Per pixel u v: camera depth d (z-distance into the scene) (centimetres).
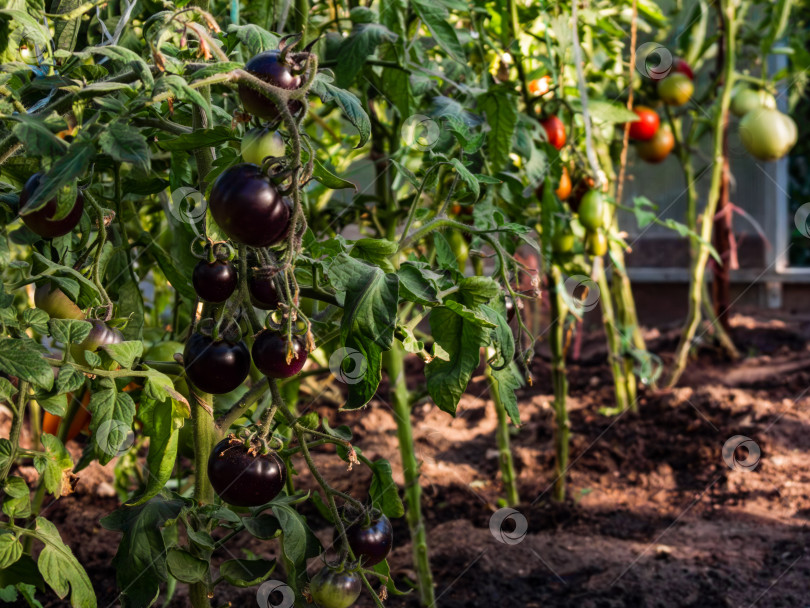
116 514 107
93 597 100
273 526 108
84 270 111
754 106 298
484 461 278
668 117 298
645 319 455
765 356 364
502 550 211
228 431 115
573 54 220
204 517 107
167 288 225
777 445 273
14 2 99
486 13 185
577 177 228
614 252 304
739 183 448
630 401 311
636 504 243
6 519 161
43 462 96
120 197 116
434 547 214
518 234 130
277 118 85
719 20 306
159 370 110
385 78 155
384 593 109
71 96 87
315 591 104
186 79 87
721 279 370
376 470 116
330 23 157
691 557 205
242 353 98
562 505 240
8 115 81
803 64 310
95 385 101
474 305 112
